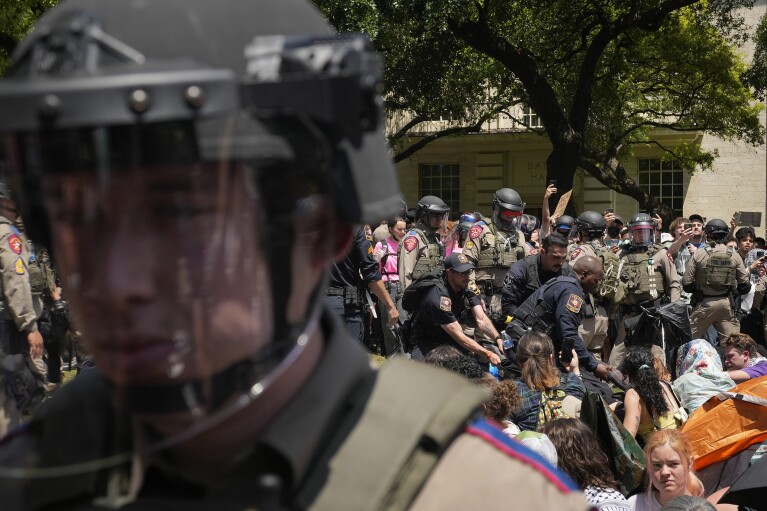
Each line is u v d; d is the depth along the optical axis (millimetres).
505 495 731
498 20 16844
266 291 710
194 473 742
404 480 725
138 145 649
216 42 693
